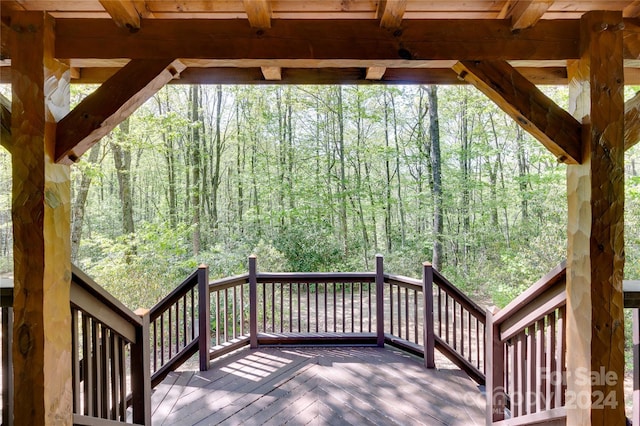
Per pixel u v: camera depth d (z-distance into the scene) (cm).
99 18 167
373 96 1042
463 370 330
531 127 165
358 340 381
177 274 740
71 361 170
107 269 639
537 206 790
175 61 166
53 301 157
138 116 774
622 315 155
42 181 155
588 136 159
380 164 1107
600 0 160
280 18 170
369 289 389
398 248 1052
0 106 157
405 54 166
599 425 155
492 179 988
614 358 155
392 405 272
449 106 1012
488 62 166
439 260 893
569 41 166
